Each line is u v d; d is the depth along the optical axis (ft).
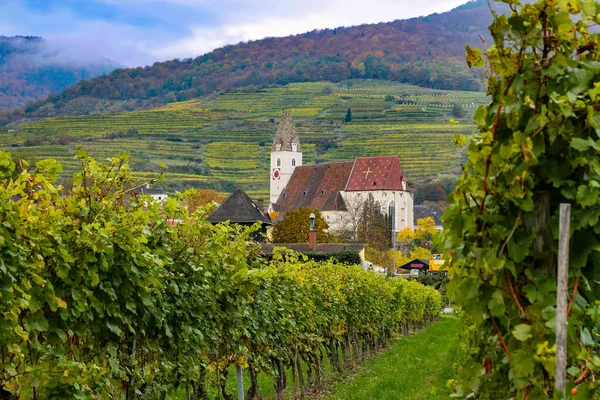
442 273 229.66
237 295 39.70
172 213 32.83
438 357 88.28
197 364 35.14
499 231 13.17
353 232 361.71
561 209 12.23
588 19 13.20
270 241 297.33
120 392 30.53
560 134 13.04
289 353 53.83
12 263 20.10
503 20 13.26
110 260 25.57
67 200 25.07
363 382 63.82
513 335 12.84
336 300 68.39
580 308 12.97
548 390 12.57
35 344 22.17
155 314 29.43
